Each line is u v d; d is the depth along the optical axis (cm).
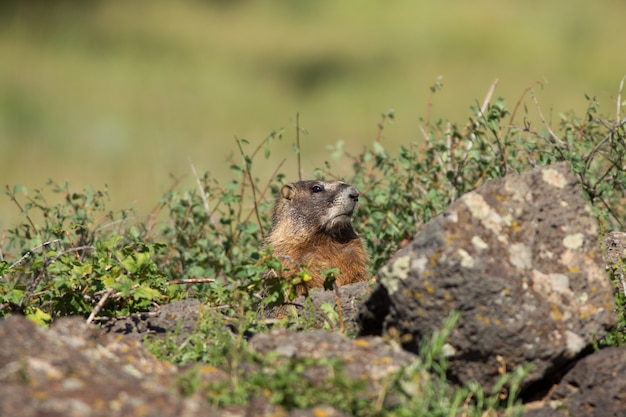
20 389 592
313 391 636
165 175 2161
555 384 770
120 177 2272
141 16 5403
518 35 4778
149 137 3167
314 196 1187
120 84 4128
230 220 1220
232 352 693
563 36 4766
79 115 3519
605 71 4119
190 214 1269
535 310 739
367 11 5631
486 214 768
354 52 4800
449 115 3319
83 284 926
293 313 913
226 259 1184
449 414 656
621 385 734
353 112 3756
